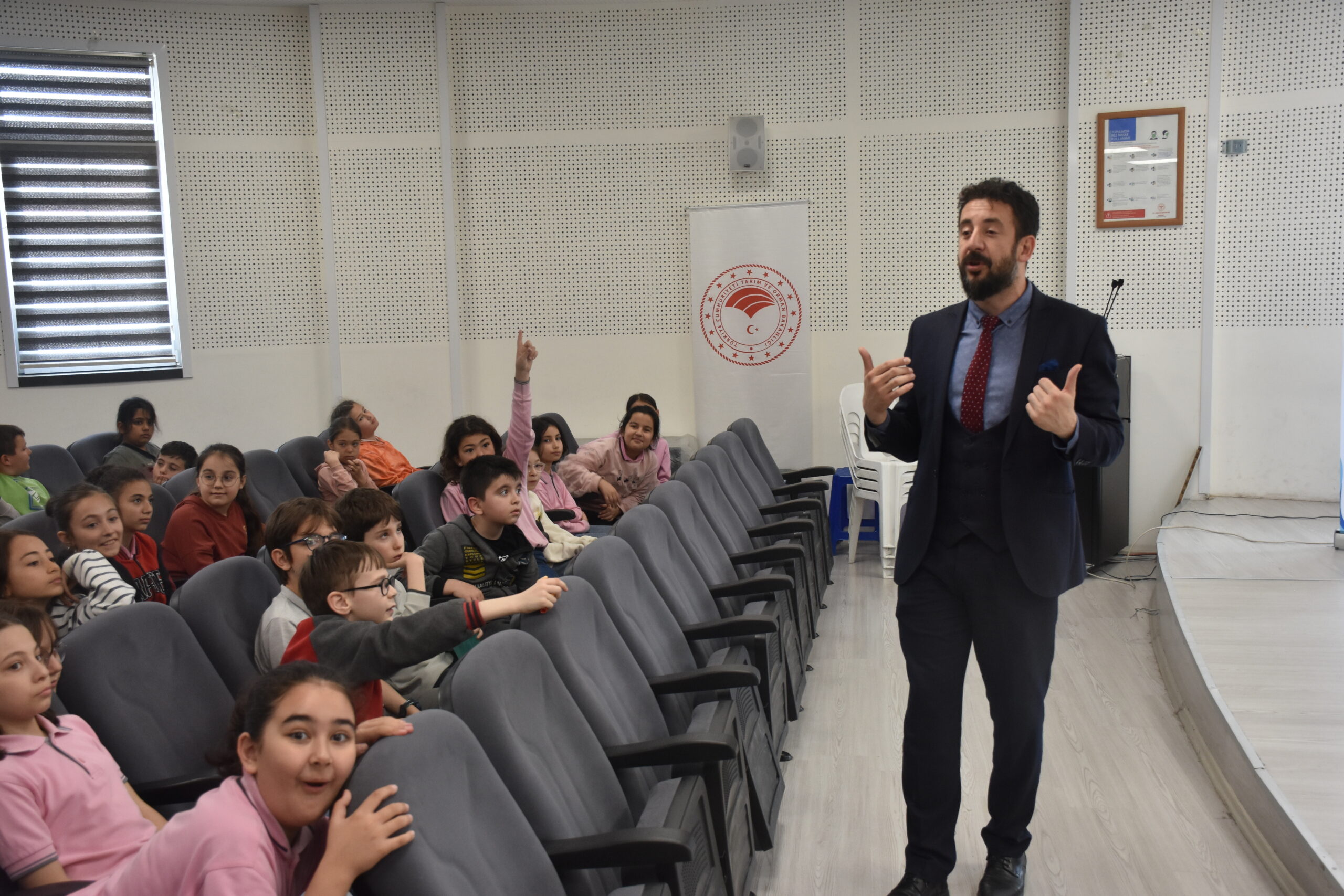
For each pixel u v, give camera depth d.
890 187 6.31
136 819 1.92
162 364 6.54
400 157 6.38
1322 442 5.89
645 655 2.55
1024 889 2.49
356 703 2.04
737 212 6.15
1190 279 5.97
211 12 6.34
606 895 1.89
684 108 6.42
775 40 6.32
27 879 1.74
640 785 2.18
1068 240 6.05
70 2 6.20
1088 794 3.02
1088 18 5.93
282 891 1.44
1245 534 5.23
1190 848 2.70
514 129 6.48
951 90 6.19
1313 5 5.70
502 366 6.62
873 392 2.21
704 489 3.89
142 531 3.27
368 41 6.31
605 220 6.53
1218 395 6.01
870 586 5.35
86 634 2.13
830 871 2.64
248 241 6.49
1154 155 5.93
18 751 1.82
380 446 5.60
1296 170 5.80
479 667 1.84
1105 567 5.64
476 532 3.04
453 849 1.52
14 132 6.27
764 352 6.21
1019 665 2.29
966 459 2.29
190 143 6.40
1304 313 5.86
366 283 6.46
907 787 2.43
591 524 4.83
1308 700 3.15
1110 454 2.17
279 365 6.57
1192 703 3.46
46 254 6.37
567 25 6.40
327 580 2.16
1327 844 2.34
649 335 6.58
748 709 2.62
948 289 6.30
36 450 4.73
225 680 2.49
